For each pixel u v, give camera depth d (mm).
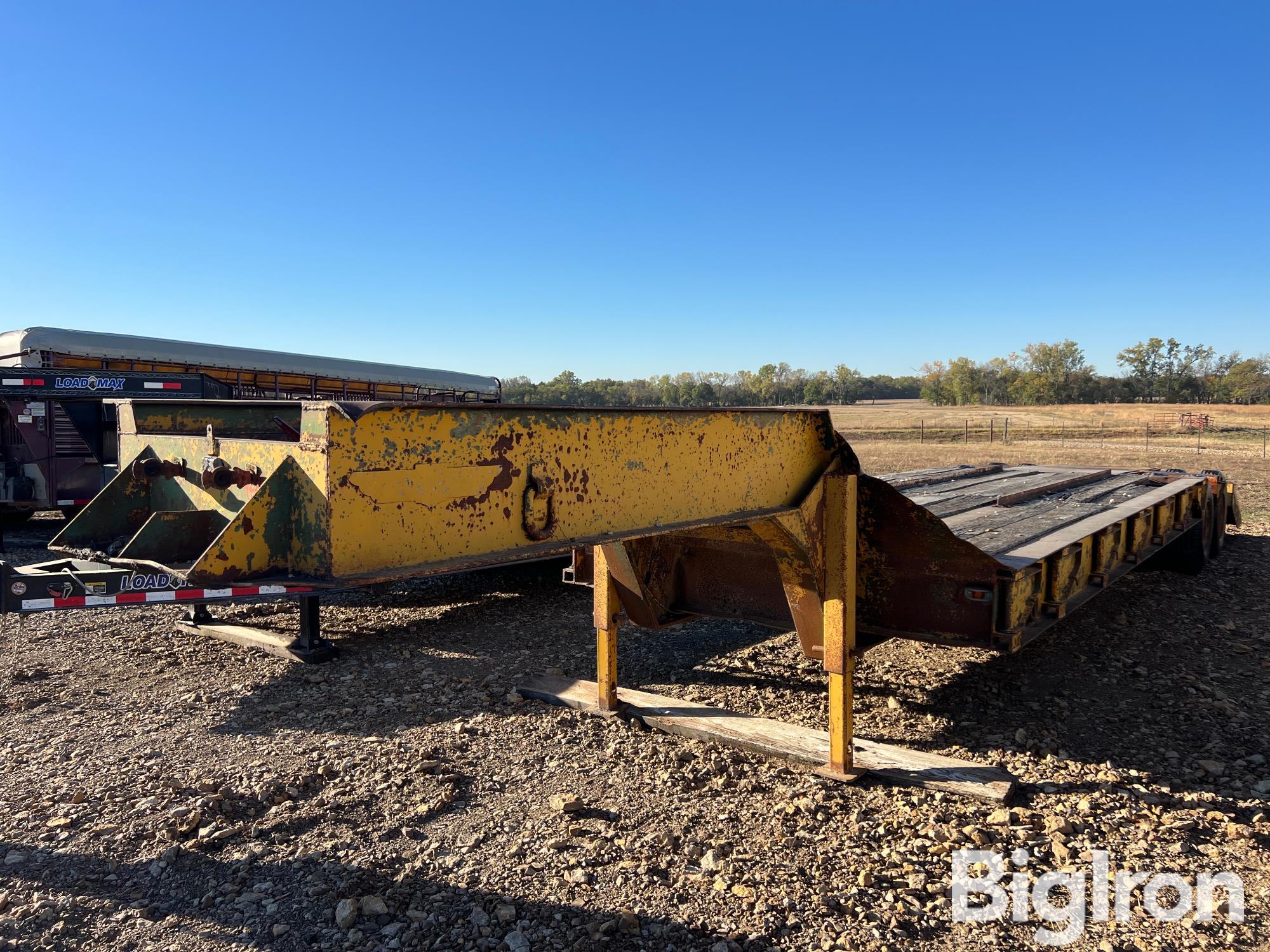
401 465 2035
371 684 5008
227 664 5375
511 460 2324
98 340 12172
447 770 3754
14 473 9586
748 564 4312
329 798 3445
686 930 2562
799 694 4875
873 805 3451
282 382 15180
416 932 2553
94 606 2945
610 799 3488
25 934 2535
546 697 4688
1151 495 6891
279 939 2523
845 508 3623
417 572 2037
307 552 1968
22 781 3592
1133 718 4457
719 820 3297
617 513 2682
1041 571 4156
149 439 3062
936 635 3879
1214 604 6973
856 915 2648
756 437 3318
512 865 2938
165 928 2576
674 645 5883
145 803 3373
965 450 32812
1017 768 3850
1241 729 4266
